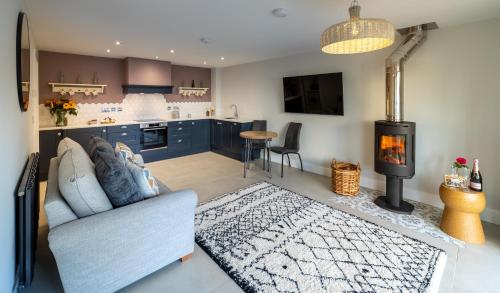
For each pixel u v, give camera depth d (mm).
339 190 3738
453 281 1968
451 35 3064
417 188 3516
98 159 2055
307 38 3643
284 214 3070
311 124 4844
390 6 2422
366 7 2443
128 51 4668
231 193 3758
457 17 2742
